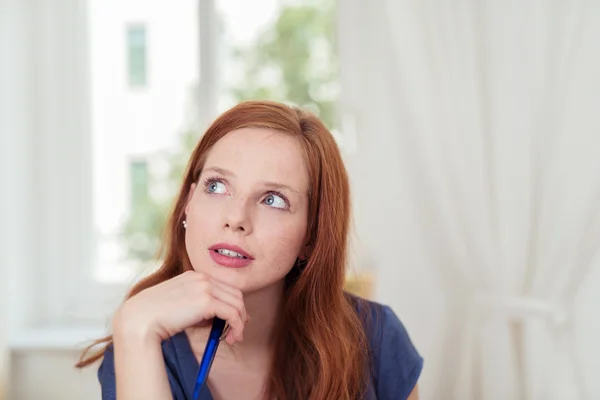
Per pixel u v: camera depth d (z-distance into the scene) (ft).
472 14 4.45
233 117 2.35
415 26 4.52
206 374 2.15
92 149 5.84
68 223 5.78
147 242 5.95
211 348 2.16
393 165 4.67
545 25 4.33
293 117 2.36
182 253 2.61
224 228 2.15
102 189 5.92
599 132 4.23
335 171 2.44
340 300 2.59
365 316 2.84
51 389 5.16
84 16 5.75
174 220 2.60
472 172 4.46
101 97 5.89
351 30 4.96
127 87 5.90
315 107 5.72
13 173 5.38
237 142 2.24
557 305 4.29
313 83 5.71
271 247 2.18
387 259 4.71
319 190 2.41
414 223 4.65
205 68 5.58
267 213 2.20
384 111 4.69
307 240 2.49
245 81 5.75
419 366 2.83
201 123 5.60
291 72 5.72
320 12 5.67
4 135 5.12
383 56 4.68
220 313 2.08
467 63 4.45
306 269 2.48
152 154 5.91
